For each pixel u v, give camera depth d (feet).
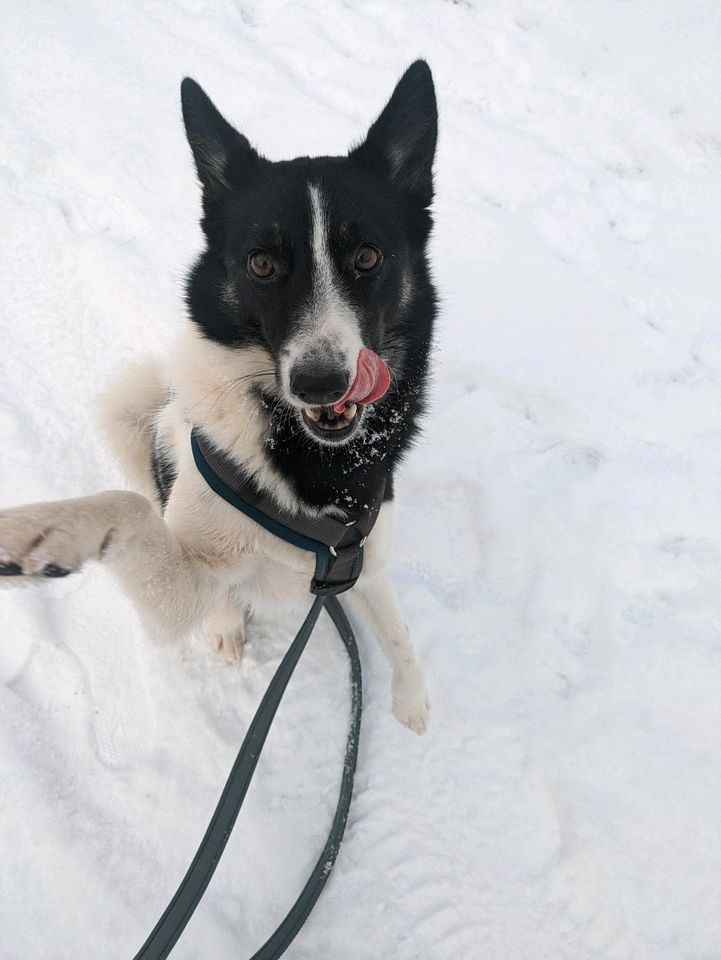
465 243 3.43
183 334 1.76
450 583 2.52
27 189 3.41
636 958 1.85
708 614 2.42
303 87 4.06
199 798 2.00
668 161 3.86
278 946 1.71
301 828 2.00
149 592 1.55
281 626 2.37
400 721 2.16
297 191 1.58
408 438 1.86
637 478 2.77
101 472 2.63
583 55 4.30
